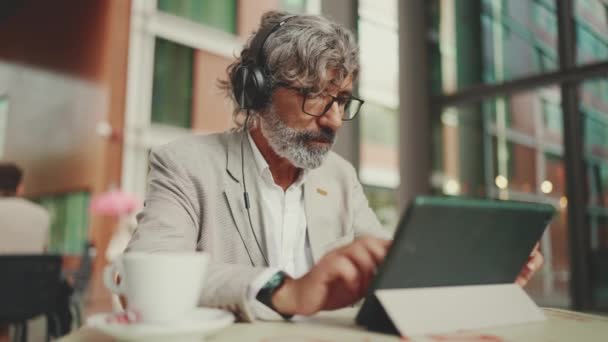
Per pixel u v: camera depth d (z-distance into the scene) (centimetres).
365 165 616
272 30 93
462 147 362
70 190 698
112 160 650
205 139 99
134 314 45
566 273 308
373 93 549
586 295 300
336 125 91
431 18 375
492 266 60
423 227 49
